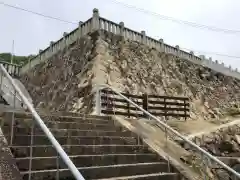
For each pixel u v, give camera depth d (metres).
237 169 9.43
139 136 7.29
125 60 20.62
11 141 4.63
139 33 23.78
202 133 12.35
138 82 19.59
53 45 25.56
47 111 6.90
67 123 6.32
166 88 21.56
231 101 26.61
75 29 22.89
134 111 13.38
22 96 4.54
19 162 4.23
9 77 5.40
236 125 13.90
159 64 23.53
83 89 17.30
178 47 27.03
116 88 17.36
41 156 4.79
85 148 5.55
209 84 27.06
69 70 21.08
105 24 21.53
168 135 10.48
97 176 4.82
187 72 26.00
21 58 42.50
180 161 6.87
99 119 8.02
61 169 4.41
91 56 19.48
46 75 24.19
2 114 5.36
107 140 6.43
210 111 22.94
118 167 5.18
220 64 31.14
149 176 5.31
